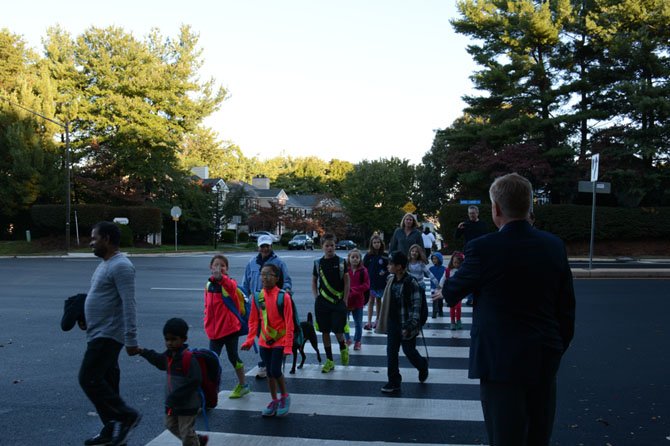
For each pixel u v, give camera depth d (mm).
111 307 5012
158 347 9141
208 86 49281
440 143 58875
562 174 33406
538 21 31156
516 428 3145
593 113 31812
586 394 6586
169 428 4668
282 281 7438
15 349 9117
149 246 41781
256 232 69062
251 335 6043
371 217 69125
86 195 44750
